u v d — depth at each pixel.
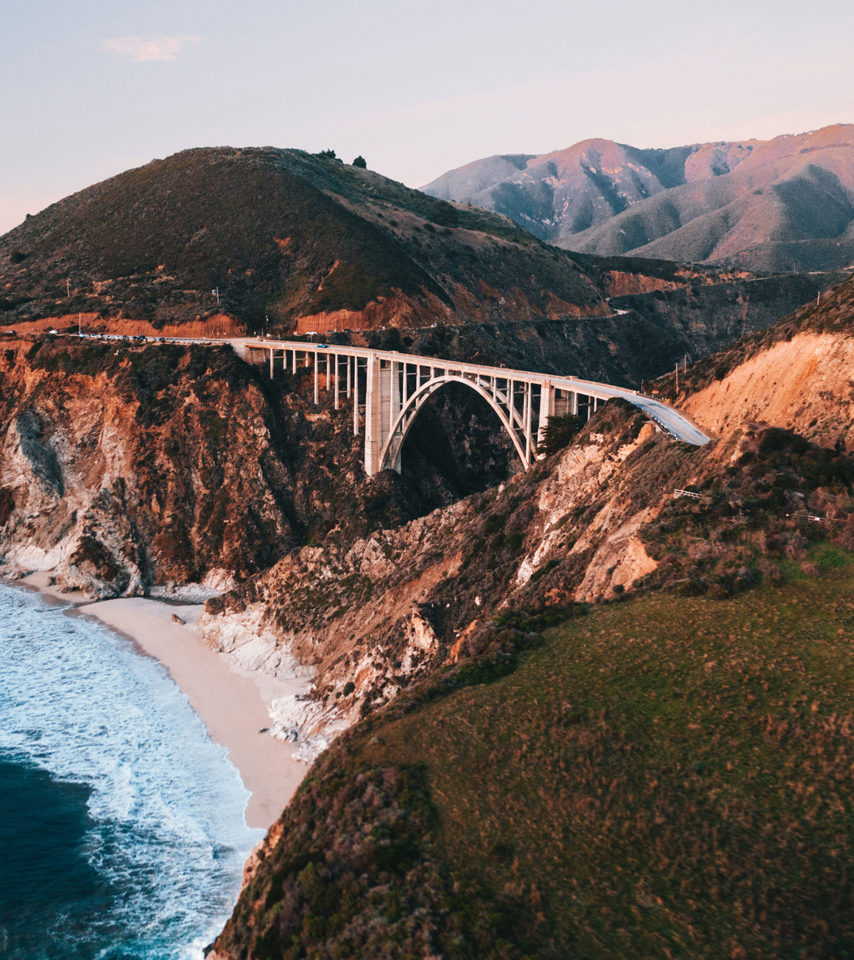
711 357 79.31
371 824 35.06
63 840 55.41
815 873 28.88
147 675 81.56
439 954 28.75
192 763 64.81
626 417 72.31
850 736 33.88
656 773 34.12
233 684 78.94
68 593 108.62
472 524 78.50
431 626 65.75
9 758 65.62
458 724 39.25
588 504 67.06
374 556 85.44
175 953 45.97
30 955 45.81
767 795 32.19
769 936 27.17
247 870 41.31
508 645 45.03
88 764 64.75
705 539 48.72
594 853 31.31
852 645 38.75
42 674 81.69
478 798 34.91
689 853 30.58
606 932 28.36
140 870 52.62
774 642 39.91
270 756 65.62
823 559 45.22
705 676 38.72
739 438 55.53
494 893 30.69
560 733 37.09
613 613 46.06
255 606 89.69
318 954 31.11
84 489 122.56
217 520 117.44
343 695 68.12
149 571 113.81
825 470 50.00
